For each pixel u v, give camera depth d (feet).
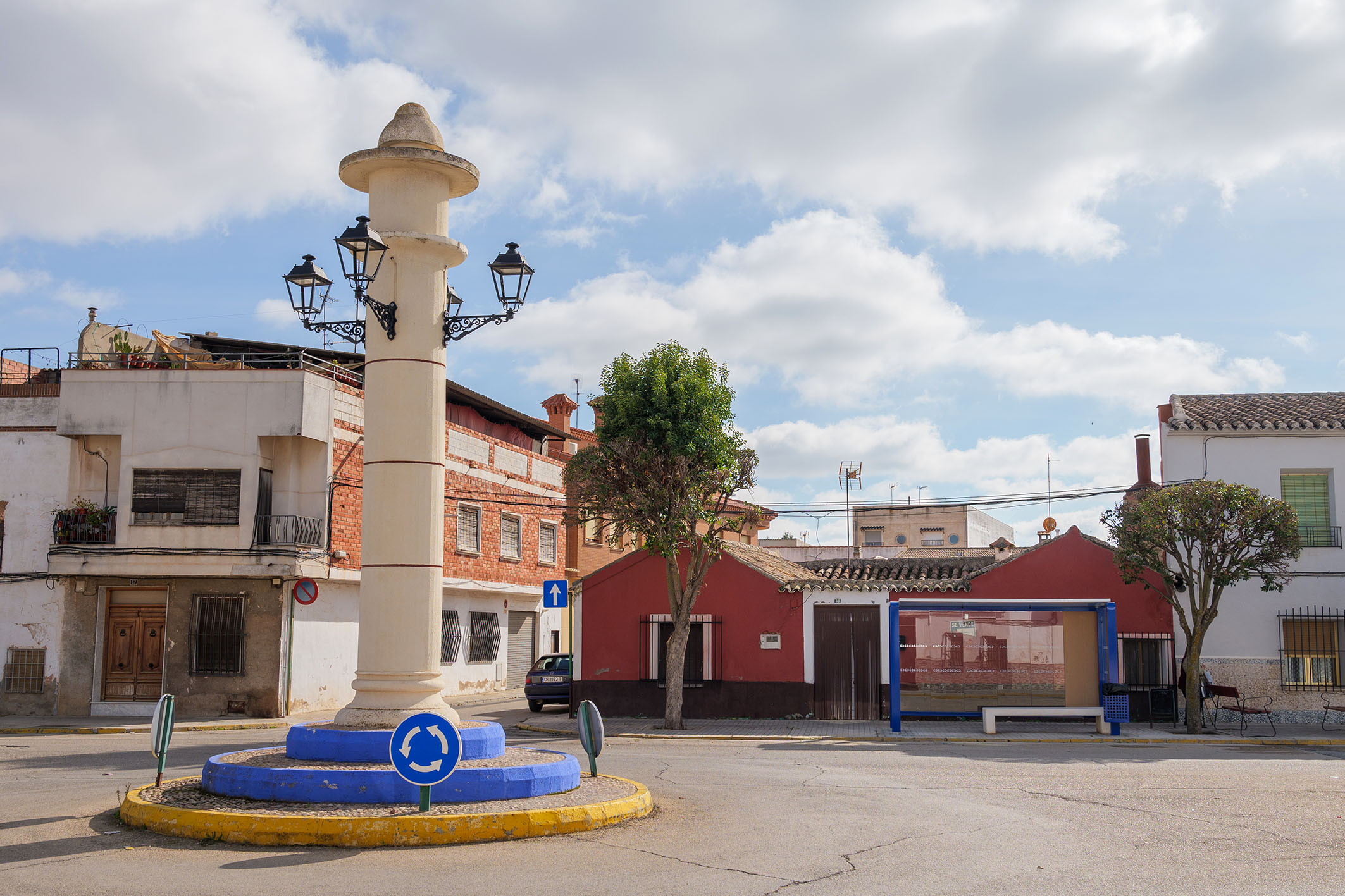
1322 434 78.89
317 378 85.20
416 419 39.68
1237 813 36.91
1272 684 76.43
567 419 146.61
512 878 26.22
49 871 26.48
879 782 45.32
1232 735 68.59
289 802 32.78
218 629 82.02
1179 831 33.32
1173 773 48.29
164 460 82.12
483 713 88.12
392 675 38.45
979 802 39.27
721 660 80.43
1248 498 68.39
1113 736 67.26
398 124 41.01
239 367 85.20
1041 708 68.64
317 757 36.55
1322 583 77.25
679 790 42.37
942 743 64.95
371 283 40.09
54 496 83.82
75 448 84.17
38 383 89.71
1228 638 77.25
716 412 74.02
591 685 82.48
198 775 44.80
